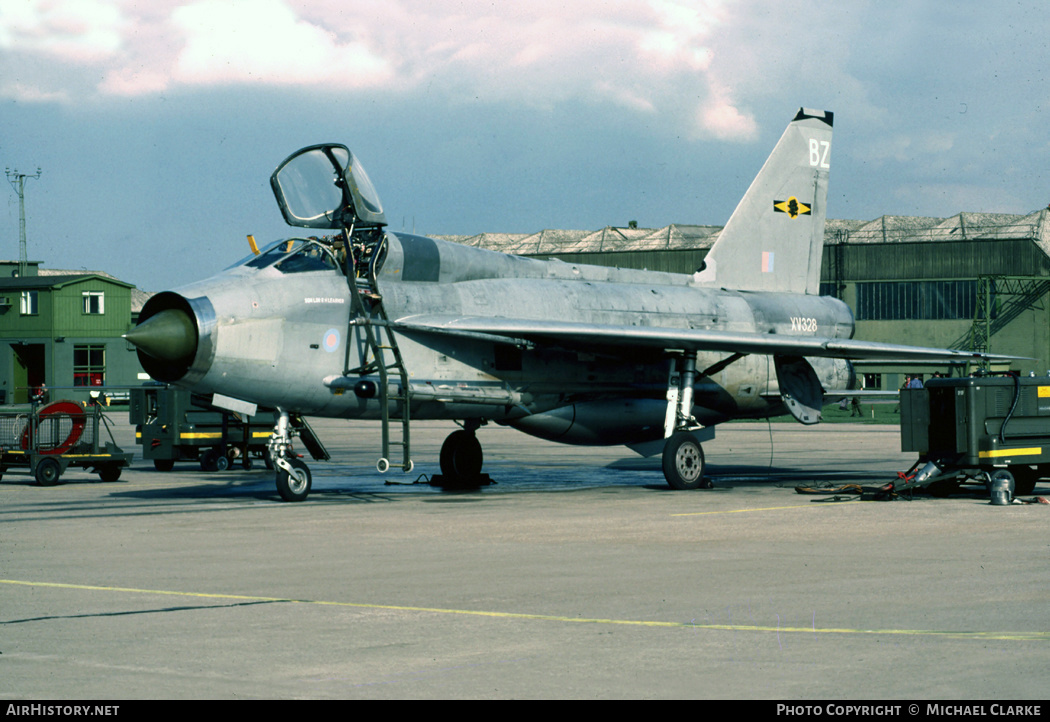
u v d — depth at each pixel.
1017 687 7.78
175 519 18.31
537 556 13.86
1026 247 87.06
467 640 9.27
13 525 17.61
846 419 65.19
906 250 90.69
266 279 20.78
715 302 26.81
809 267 29.58
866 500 20.58
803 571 12.54
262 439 31.05
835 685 7.84
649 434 25.70
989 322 85.31
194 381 20.23
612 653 8.80
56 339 96.81
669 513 18.62
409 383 21.84
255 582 12.16
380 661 8.59
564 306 24.14
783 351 23.47
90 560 13.85
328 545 15.04
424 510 19.47
